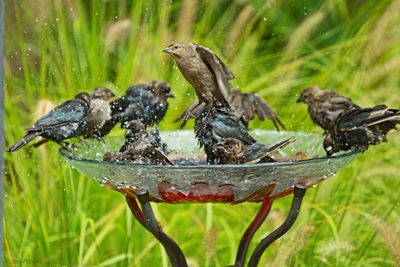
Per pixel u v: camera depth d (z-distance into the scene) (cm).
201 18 1220
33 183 1028
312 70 1334
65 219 973
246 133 697
